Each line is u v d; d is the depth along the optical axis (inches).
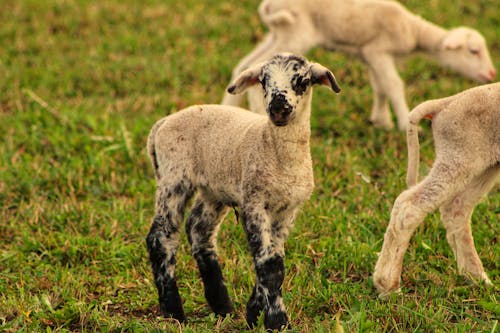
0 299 410.6
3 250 480.7
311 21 692.7
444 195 405.7
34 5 1078.4
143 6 1095.0
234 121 380.8
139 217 518.3
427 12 1048.2
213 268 404.8
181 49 935.7
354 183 571.2
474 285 415.5
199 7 1090.1
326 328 363.6
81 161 608.1
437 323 366.6
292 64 349.1
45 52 921.5
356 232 486.3
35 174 586.6
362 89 800.9
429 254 459.5
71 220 517.7
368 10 692.1
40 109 738.8
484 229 485.1
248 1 1107.9
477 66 710.5
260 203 357.4
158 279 387.2
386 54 697.0
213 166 378.9
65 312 391.9
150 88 805.9
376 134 681.0
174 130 393.7
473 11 1068.5
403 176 551.8
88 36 987.3
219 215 404.5
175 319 381.4
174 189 387.5
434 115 420.5
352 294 406.9
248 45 951.6
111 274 455.8
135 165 610.5
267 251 354.6
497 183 435.5
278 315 354.0
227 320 383.9
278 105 338.0
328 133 684.1
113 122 693.3
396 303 398.0
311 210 517.7
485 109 399.9
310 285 419.2
